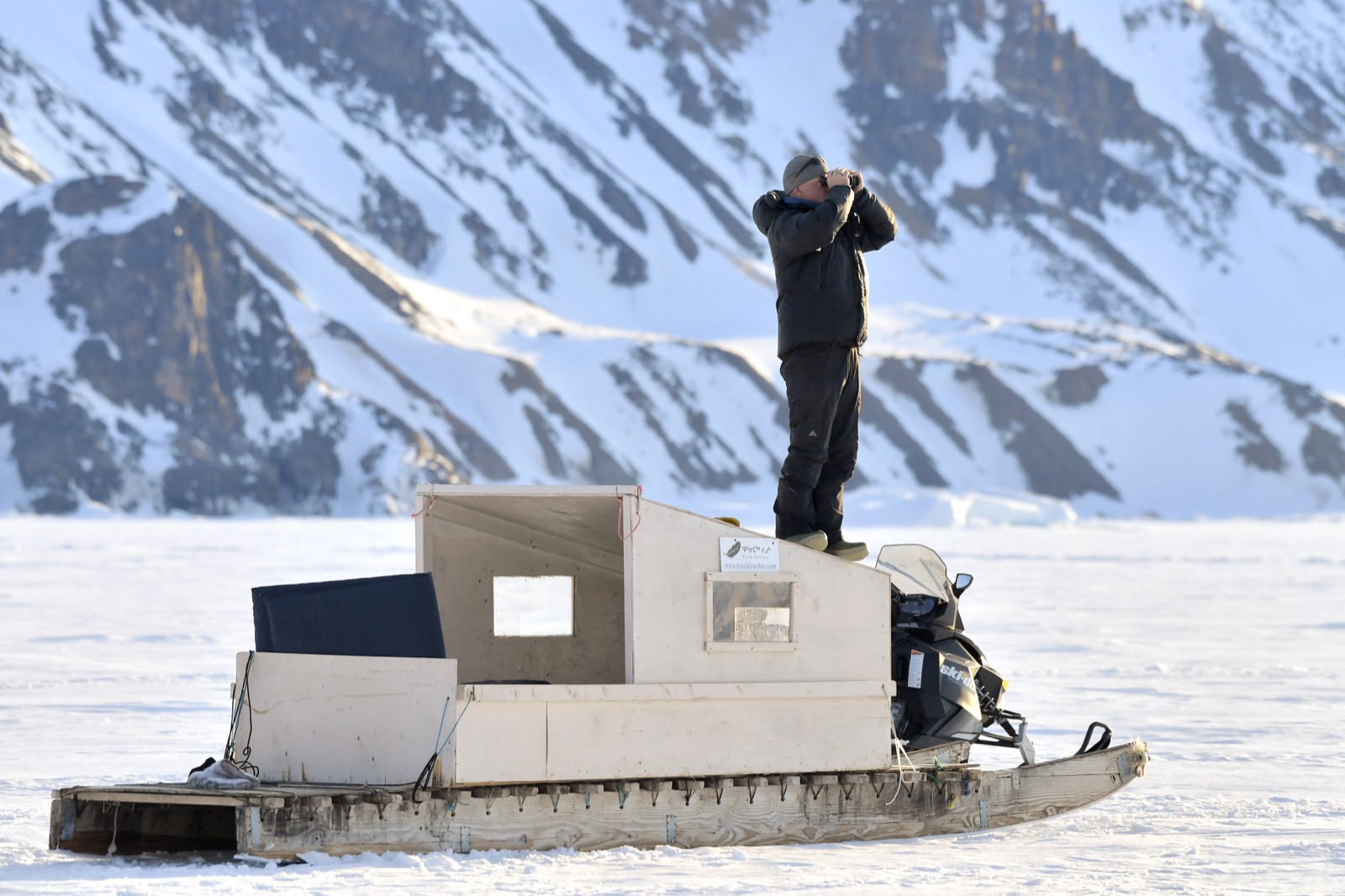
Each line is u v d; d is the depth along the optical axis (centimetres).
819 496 2503
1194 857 2267
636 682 2192
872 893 1920
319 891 1841
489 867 2014
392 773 2117
